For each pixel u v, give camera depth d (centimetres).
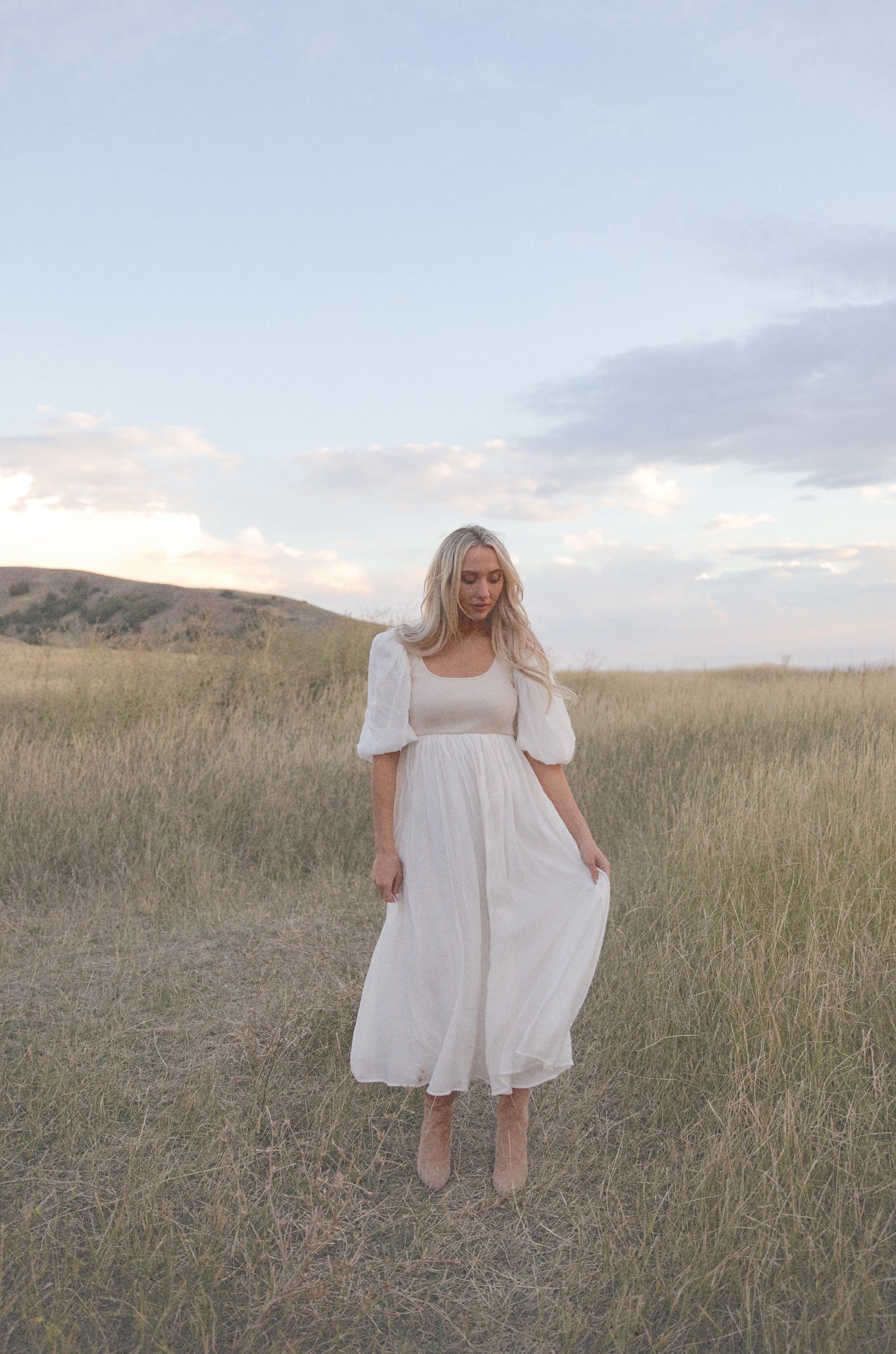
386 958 248
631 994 339
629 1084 295
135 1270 211
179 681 985
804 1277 204
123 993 369
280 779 651
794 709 908
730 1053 289
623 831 599
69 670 991
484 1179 255
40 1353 188
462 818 241
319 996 353
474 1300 209
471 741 246
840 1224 218
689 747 787
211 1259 212
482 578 243
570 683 1384
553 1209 240
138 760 695
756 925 366
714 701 992
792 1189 219
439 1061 232
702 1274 204
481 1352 194
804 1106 259
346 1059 312
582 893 246
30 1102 279
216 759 691
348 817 614
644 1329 195
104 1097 287
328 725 886
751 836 433
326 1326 200
